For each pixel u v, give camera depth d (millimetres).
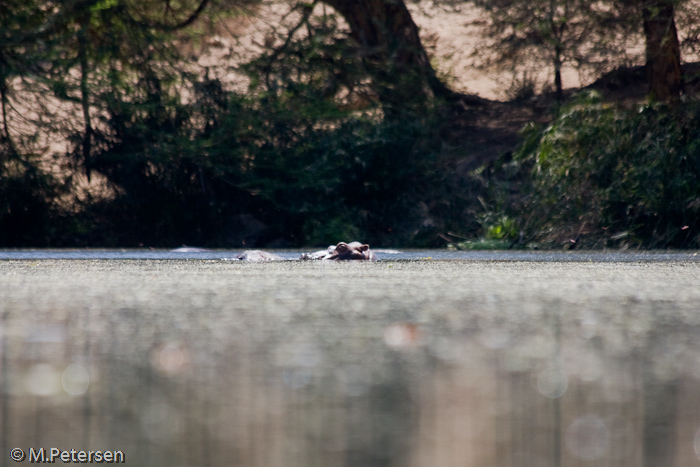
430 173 56469
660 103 48344
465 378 4738
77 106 55469
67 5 53188
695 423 3547
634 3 56062
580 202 47719
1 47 54469
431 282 14438
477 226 54781
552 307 9539
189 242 56531
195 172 56469
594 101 51312
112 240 55594
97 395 4238
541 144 49938
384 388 4414
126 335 6828
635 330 7211
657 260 27562
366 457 3004
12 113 55781
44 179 54031
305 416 3725
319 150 56188
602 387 4453
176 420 3645
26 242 54406
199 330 7191
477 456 3023
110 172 55688
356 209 56188
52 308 9336
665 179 45781
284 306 9609
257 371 4969
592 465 2889
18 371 4984
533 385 4500
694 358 5512
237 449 3123
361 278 15742
